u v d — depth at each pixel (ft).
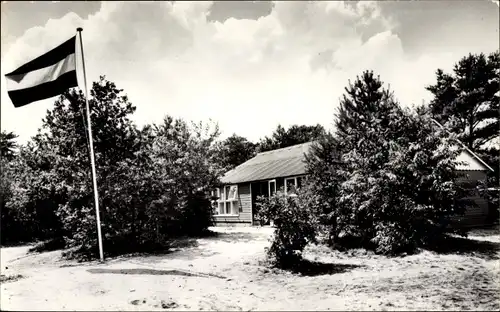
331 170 41.16
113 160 44.55
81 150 44.06
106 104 45.09
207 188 57.67
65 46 37.01
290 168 72.49
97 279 28.32
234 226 78.89
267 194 77.92
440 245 37.24
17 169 72.79
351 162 39.47
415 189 35.88
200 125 60.03
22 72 36.70
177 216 53.57
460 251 35.04
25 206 60.90
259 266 31.99
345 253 36.78
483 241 40.55
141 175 43.86
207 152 59.52
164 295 23.61
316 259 34.24
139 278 28.68
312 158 43.65
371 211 37.40
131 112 45.83
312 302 21.39
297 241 30.89
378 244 36.47
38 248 56.49
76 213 42.78
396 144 36.65
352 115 43.93
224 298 22.90
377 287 23.94
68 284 26.81
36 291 24.81
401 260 32.32
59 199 51.98
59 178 45.21
